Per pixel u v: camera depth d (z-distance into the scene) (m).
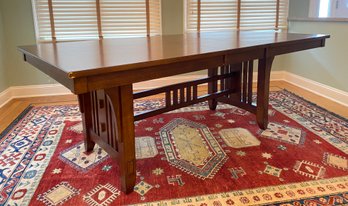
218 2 3.86
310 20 3.51
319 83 3.47
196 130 2.51
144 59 1.42
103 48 1.85
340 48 3.10
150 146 2.22
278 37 2.37
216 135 2.40
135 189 1.69
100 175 1.83
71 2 3.46
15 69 3.53
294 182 1.72
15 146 2.24
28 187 1.71
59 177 1.82
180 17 3.79
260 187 1.68
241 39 2.27
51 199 1.60
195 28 3.89
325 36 2.38
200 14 3.85
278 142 2.25
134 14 3.66
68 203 1.57
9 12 3.36
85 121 2.03
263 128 2.48
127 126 1.57
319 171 1.84
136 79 1.37
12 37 3.43
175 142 2.29
